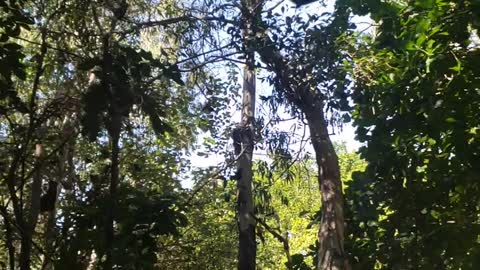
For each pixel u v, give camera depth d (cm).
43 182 995
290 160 894
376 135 758
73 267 701
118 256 720
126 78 782
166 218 773
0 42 768
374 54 729
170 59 948
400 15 683
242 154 969
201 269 1249
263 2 838
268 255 1639
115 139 790
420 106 691
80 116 826
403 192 761
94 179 863
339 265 725
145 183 1147
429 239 721
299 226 1748
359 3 738
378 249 768
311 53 786
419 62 659
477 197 695
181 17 880
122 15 848
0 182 877
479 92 648
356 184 802
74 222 782
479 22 614
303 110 811
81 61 828
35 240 956
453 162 697
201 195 1213
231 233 1274
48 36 873
